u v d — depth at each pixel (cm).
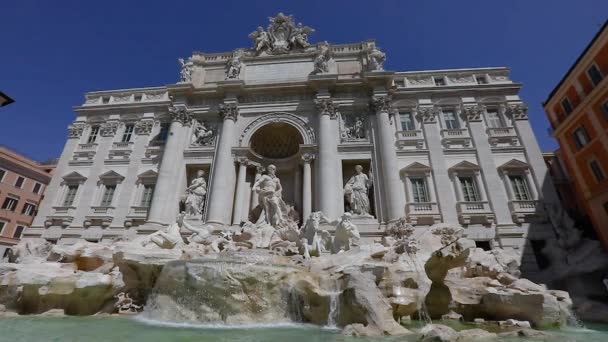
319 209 2480
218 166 2759
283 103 3072
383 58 3122
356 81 3019
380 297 1129
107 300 1425
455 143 2841
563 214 2369
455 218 2505
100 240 2733
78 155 3231
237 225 2566
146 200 2922
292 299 1278
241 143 2939
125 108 3438
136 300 1497
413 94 3091
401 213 2416
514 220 2448
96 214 2866
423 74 3225
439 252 1320
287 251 1903
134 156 3122
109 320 1223
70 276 1399
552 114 3203
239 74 3231
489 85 3009
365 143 2798
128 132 3359
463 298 1398
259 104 3098
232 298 1222
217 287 1241
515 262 2034
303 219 2530
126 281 1505
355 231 1841
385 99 2883
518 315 1281
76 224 2844
